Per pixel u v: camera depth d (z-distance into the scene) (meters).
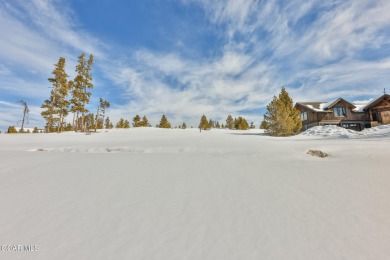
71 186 5.55
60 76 39.78
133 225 3.57
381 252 2.81
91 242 3.10
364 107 34.28
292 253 2.80
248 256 2.75
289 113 29.22
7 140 21.55
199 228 3.45
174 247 2.96
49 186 5.57
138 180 5.97
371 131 21.05
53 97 38.75
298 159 8.70
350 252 2.81
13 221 3.77
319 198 4.60
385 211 3.95
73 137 26.08
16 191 5.25
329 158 8.84
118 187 5.44
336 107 35.00
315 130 26.70
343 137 18.06
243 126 69.69
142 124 75.88
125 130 48.69
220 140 18.36
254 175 6.35
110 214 3.98
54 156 9.57
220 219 3.74
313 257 2.72
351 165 7.28
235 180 5.90
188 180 5.94
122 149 12.60
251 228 3.42
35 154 10.23
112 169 7.14
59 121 39.41
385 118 32.69
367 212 3.93
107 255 2.80
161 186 5.48
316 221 3.62
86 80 42.75
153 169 7.11
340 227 3.42
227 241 3.08
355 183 5.49
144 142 17.05
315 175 6.25
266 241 3.07
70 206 4.35
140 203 4.45
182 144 14.63
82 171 6.94
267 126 29.27
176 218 3.79
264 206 4.24
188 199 4.63
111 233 3.33
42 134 30.61
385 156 8.38
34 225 3.62
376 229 3.36
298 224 3.53
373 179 5.75
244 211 4.04
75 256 2.80
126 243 3.07
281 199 4.57
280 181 5.77
